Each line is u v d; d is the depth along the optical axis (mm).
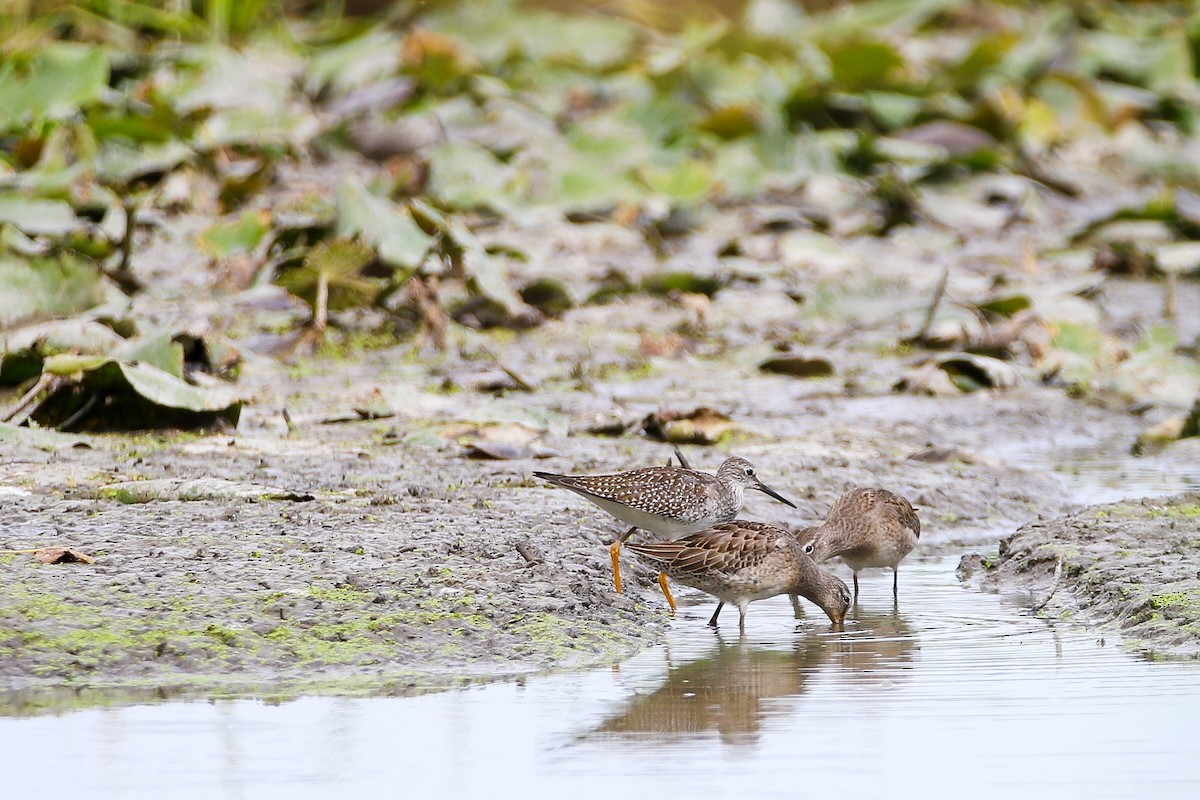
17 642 7945
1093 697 7777
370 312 18438
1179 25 33281
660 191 24125
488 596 9125
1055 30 31047
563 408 15328
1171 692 7832
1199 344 19156
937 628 9430
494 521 10719
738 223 24141
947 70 28625
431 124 24000
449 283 19141
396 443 13281
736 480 10938
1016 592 10344
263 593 8742
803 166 25875
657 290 20344
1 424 12492
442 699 7715
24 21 24797
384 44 26875
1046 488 13188
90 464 11773
